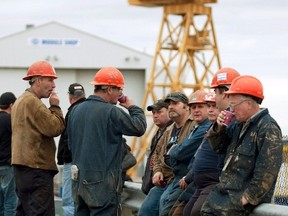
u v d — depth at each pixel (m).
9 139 15.51
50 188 13.41
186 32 60.06
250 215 9.53
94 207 12.26
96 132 12.23
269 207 9.29
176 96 12.55
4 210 15.70
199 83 60.31
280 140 9.38
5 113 15.50
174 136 12.74
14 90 60.94
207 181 10.88
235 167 9.60
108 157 12.28
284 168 11.22
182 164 12.11
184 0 61.00
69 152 14.75
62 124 13.31
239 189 9.54
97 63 61.12
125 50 61.25
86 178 12.27
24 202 13.45
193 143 11.91
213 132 10.05
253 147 9.48
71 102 14.61
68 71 61.22
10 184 15.57
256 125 9.49
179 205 11.77
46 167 13.34
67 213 14.89
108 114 12.21
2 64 60.81
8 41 60.66
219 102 10.51
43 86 13.30
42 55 60.91
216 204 9.70
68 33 60.94
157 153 13.05
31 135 13.21
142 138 56.59
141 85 61.72
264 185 9.30
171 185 12.30
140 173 56.66
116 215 12.41
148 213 13.05
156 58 58.88
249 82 9.59
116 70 12.49
